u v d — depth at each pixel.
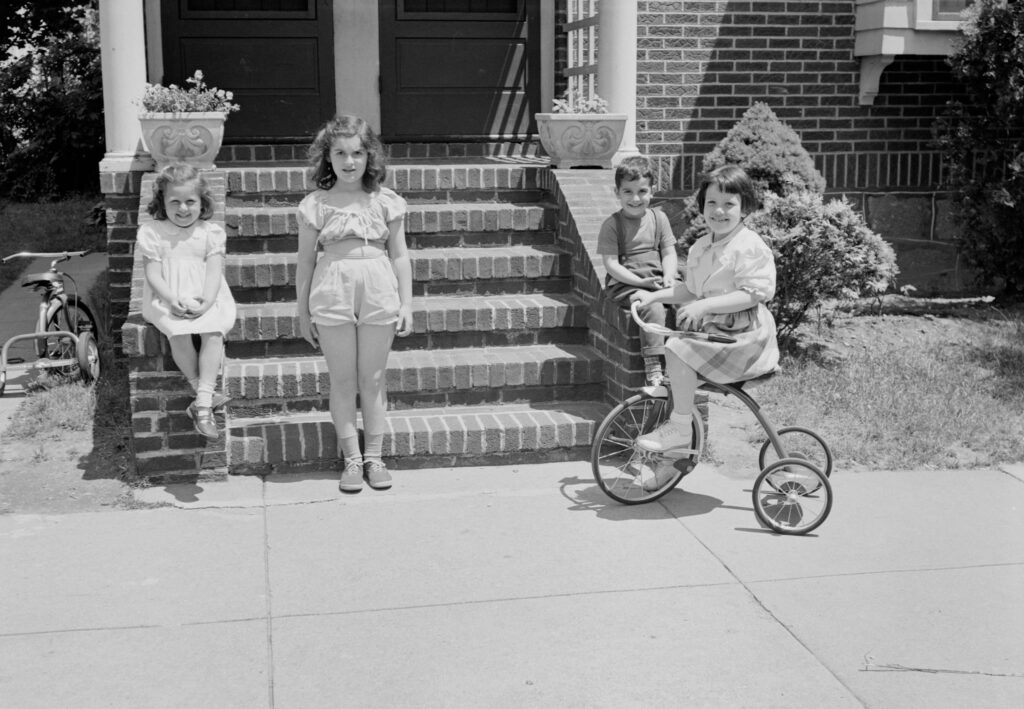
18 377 7.30
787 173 7.70
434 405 5.91
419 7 8.27
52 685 3.49
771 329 4.83
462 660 3.65
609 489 5.05
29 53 17.33
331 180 5.16
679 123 8.41
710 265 4.80
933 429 6.09
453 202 7.06
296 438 5.41
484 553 4.52
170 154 6.30
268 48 8.08
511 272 6.55
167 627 3.88
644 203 5.64
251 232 6.52
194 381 5.21
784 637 3.81
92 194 17.17
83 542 4.61
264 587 4.20
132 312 5.42
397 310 5.22
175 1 7.92
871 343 7.70
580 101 7.01
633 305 4.98
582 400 6.05
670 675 3.56
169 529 4.76
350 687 3.48
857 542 4.65
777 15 8.43
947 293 8.93
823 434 6.05
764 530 4.79
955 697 3.43
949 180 8.61
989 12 8.03
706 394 5.67
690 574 4.32
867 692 3.46
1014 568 4.39
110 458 5.63
